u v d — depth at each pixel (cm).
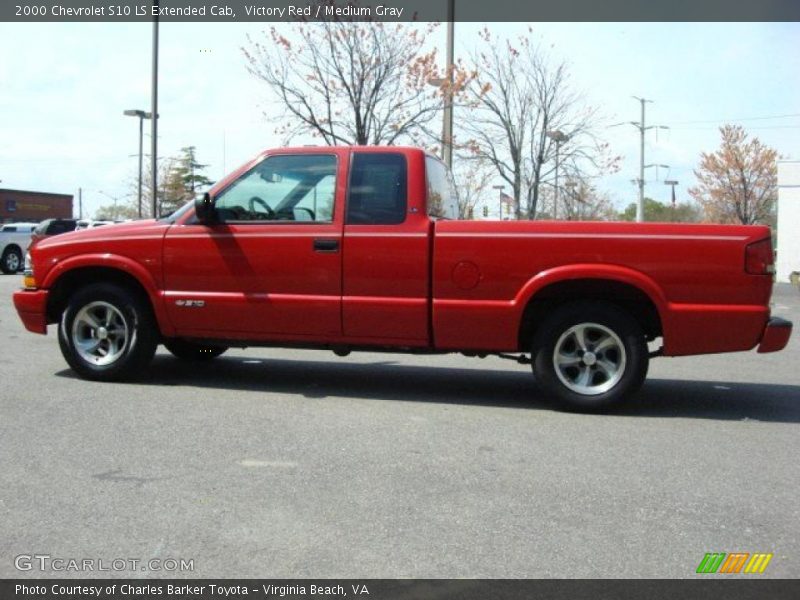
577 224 636
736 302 622
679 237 625
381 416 632
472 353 681
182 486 461
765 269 623
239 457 516
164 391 706
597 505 442
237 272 689
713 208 4134
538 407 679
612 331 641
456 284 650
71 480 468
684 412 671
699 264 623
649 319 678
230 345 723
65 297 755
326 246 669
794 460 532
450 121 1667
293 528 404
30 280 743
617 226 632
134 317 724
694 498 455
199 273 698
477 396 721
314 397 699
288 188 689
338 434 575
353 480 475
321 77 1784
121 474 480
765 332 626
